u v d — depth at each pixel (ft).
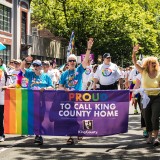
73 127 27.14
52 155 24.04
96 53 137.08
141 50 151.12
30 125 27.50
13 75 35.68
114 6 132.87
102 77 32.83
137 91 26.61
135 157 23.43
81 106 26.99
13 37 107.96
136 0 155.63
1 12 100.12
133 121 40.55
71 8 129.90
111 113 26.86
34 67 28.50
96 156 23.71
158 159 22.90
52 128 27.30
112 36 132.87
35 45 134.10
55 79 50.57
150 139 27.78
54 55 155.84
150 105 26.76
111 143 28.14
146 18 158.30
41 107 27.35
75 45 133.49
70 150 25.61
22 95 27.50
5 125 27.76
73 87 27.71
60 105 27.17
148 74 26.55
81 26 129.59
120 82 40.70
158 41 187.01
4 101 27.66
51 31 137.28
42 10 135.95
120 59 148.56
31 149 25.94
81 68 27.73
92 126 26.99
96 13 129.18
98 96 26.86
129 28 134.00
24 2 113.91
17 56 108.99
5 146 26.96
